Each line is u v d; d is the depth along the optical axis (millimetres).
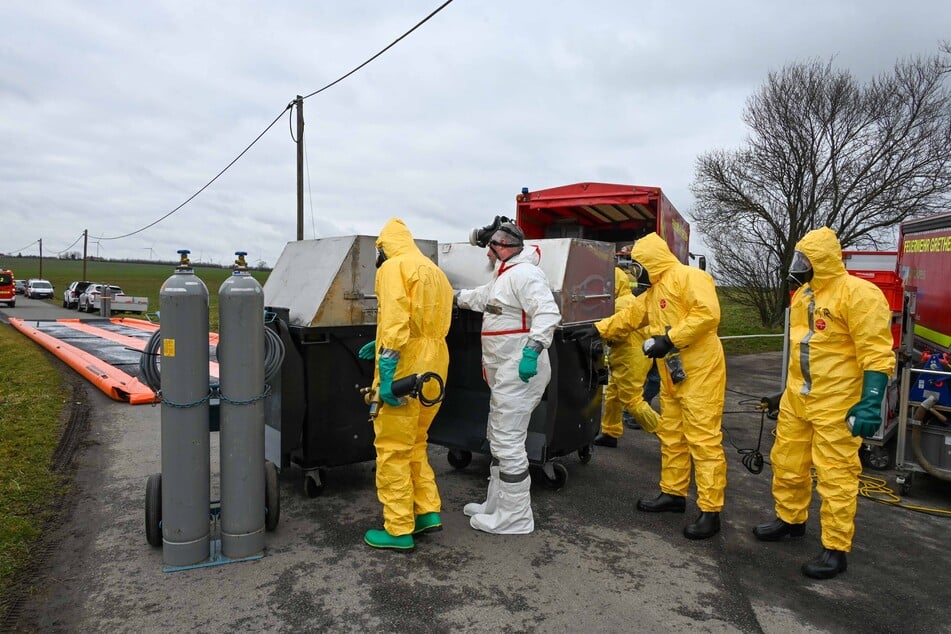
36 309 35219
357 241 4438
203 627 2832
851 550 3902
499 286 3904
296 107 16516
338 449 4508
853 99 20078
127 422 6586
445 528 4047
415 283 3512
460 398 5305
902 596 3307
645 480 5141
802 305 3750
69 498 4379
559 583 3326
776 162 21375
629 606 3107
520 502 3939
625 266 6582
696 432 4016
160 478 3566
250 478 3455
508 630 2861
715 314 3857
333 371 4422
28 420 6363
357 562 3508
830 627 2977
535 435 4711
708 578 3441
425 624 2895
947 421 4770
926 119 19406
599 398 5227
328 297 4305
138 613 2934
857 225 20734
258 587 3199
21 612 2918
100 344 13219
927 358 5324
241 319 3346
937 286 6488
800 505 3902
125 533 3818
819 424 3568
